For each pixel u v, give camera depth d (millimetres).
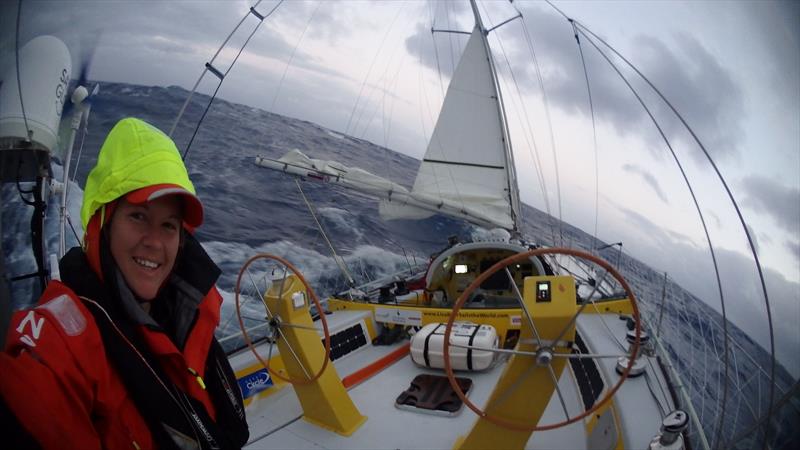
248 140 25656
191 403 1042
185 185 991
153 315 1165
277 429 3092
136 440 906
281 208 18219
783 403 1386
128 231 945
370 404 3447
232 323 9742
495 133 8797
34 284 5844
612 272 1660
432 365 3891
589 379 3393
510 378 2172
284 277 2746
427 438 2957
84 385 815
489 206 8078
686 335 6352
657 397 2693
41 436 734
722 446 1628
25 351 775
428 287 5242
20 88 1294
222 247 13789
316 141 32531
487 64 8758
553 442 2906
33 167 1541
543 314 1962
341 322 4441
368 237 17578
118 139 957
